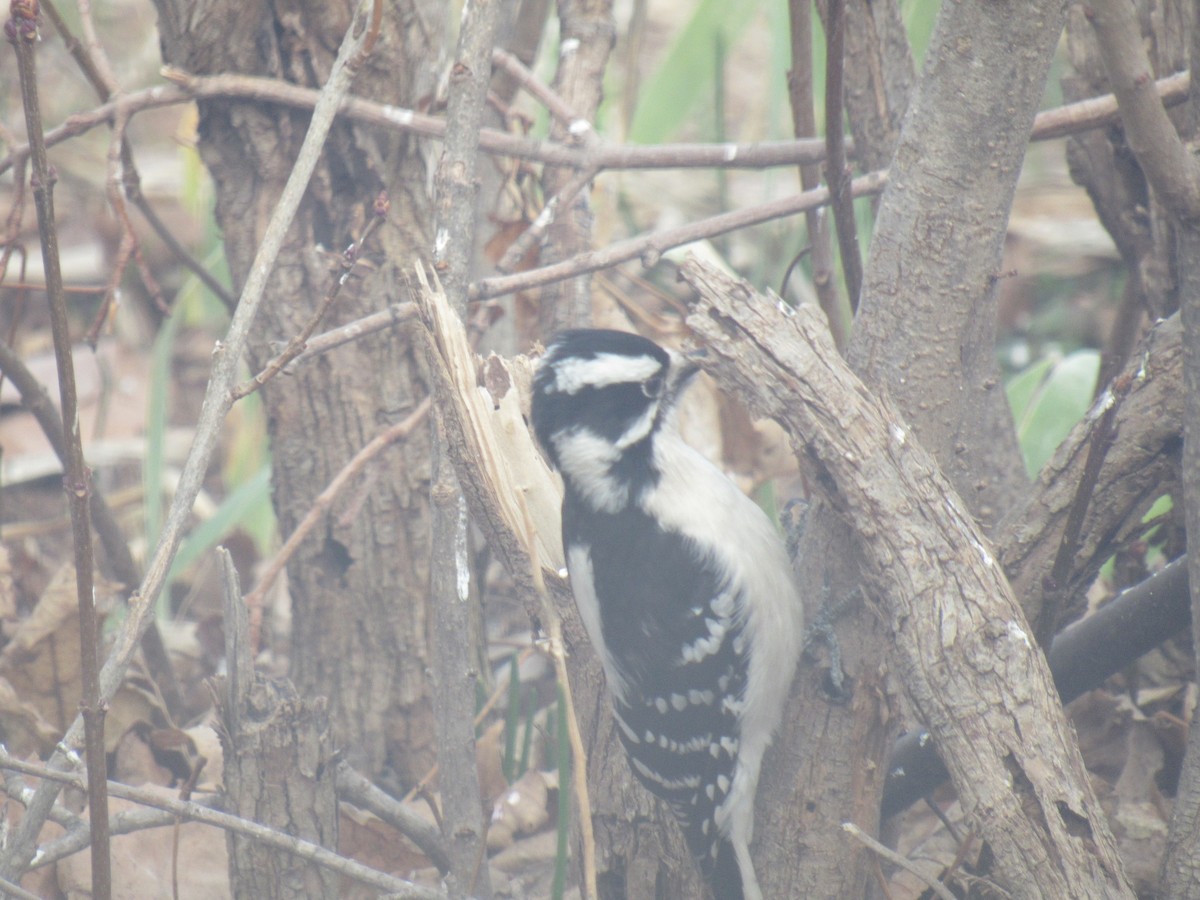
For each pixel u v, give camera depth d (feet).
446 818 21.88
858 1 26.86
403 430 24.62
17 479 45.96
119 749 28.17
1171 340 20.33
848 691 20.84
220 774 28.25
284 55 25.59
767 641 23.18
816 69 36.76
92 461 47.03
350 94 25.99
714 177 56.44
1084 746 26.76
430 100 27.25
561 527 25.86
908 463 17.78
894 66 27.12
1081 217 56.03
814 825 21.31
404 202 27.02
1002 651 17.11
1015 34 17.40
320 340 22.48
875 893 22.49
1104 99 23.08
